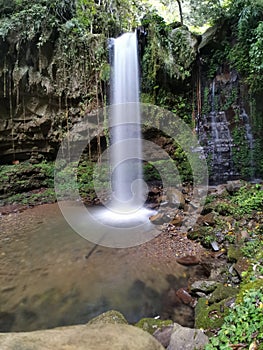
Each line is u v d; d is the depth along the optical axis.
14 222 5.41
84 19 7.66
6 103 7.14
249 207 4.53
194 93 7.56
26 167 7.34
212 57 7.62
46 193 7.05
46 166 7.61
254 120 7.07
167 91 7.36
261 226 3.97
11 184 6.93
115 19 8.60
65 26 7.22
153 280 3.40
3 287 3.29
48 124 7.53
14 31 6.85
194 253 4.00
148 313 2.82
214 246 3.99
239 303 2.34
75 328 1.45
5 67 6.91
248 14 6.61
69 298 3.08
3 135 7.21
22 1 7.24
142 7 8.87
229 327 2.11
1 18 7.21
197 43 7.44
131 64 7.25
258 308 2.14
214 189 5.98
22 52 7.00
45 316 2.80
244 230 4.01
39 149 7.68
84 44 7.32
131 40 7.23
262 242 3.59
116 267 3.71
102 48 7.32
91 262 3.85
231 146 7.29
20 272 3.62
